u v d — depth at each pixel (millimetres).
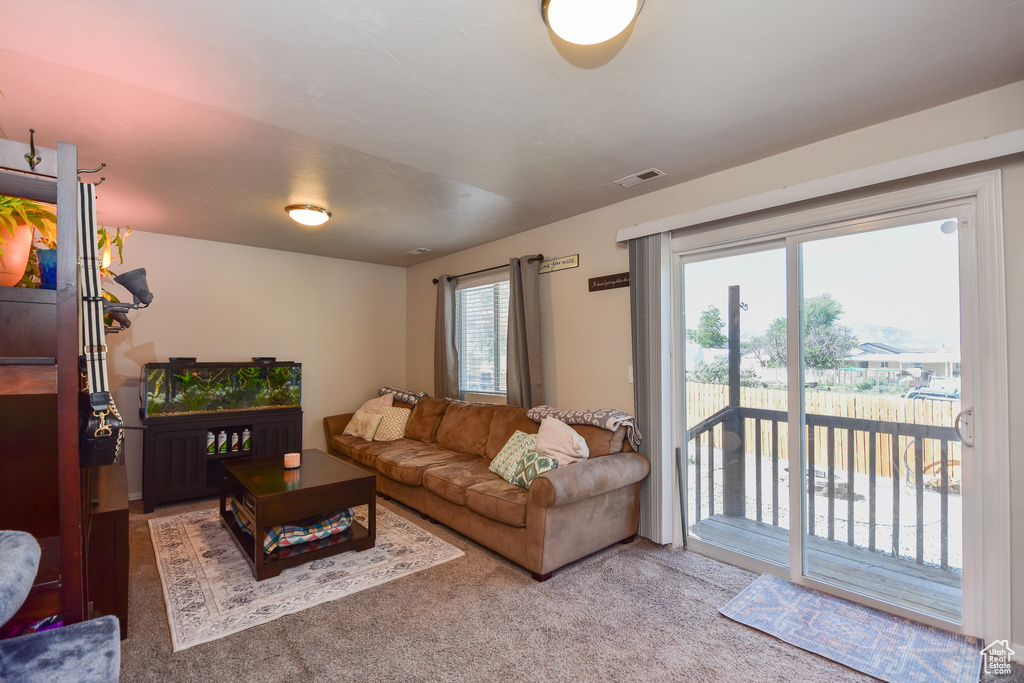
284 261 4902
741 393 2803
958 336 2029
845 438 2373
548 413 3459
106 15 1400
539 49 1610
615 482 2777
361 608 2287
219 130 2188
